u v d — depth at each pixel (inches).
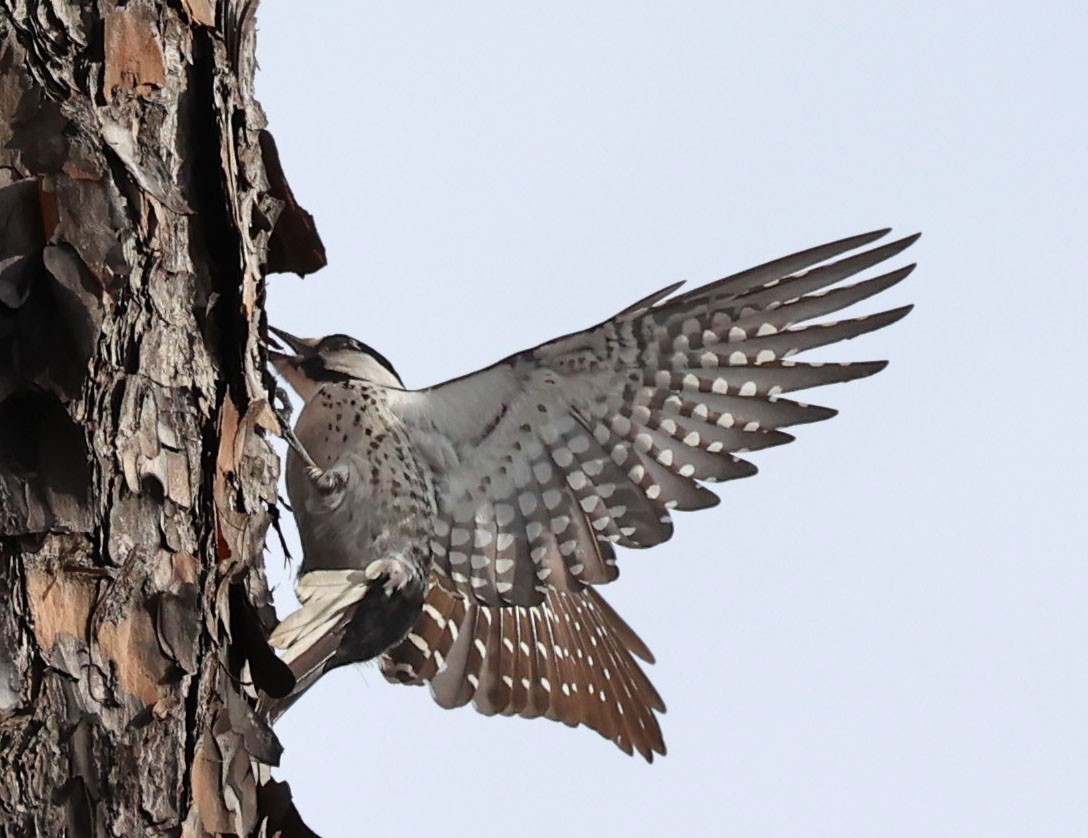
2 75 263.1
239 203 320.2
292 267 362.9
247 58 331.6
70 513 255.4
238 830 283.1
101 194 264.8
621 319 405.4
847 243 385.4
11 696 245.3
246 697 295.7
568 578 449.1
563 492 438.3
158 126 293.3
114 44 284.2
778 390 411.2
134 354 277.4
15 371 252.8
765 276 391.9
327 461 434.0
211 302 303.1
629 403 422.9
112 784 256.7
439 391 434.3
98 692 257.1
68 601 258.1
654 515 437.7
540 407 428.1
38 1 272.4
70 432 257.1
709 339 406.9
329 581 412.5
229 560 295.9
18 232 255.1
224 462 299.3
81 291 258.1
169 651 271.1
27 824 244.8
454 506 439.8
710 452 425.1
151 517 275.1
